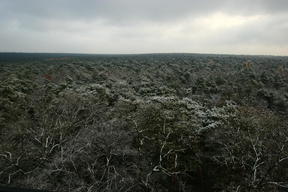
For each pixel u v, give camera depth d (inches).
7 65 2768.2
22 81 1362.0
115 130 669.9
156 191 561.0
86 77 1868.8
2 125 780.0
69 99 882.8
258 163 617.6
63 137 713.6
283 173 599.5
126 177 559.5
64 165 583.8
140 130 701.9
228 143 662.5
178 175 627.8
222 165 638.5
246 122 753.6
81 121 767.1
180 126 735.7
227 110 911.0
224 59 4522.6
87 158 593.3
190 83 1884.8
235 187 569.0
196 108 914.1
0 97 991.0
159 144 662.5
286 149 629.9
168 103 908.6
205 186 644.1
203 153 689.6
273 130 710.5
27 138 710.5
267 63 3592.5
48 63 3277.6
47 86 1256.2
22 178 586.9
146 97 1089.4
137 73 2196.1
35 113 858.1
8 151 633.0
